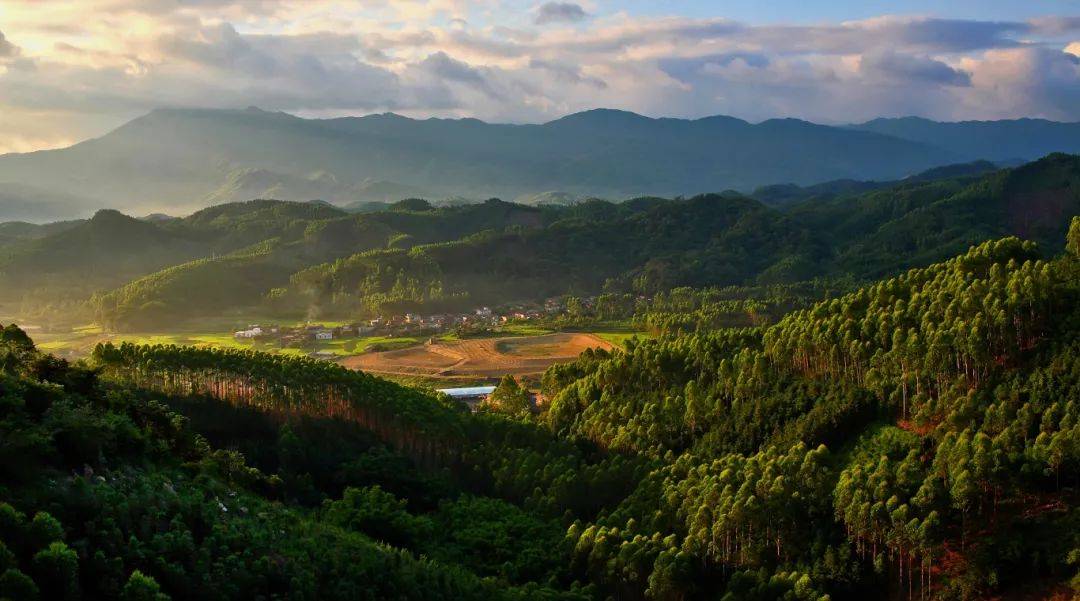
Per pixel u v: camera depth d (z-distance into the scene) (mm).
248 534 97438
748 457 152625
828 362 171375
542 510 149625
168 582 83062
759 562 125000
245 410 173500
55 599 73750
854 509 120625
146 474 104250
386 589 100125
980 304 157000
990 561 112875
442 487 156125
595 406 193125
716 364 189125
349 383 181125
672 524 135500
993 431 135250
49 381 116125
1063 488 120500
